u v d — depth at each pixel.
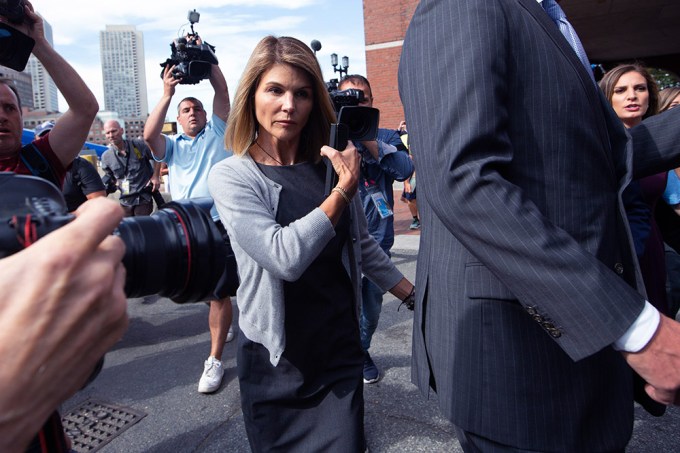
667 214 2.44
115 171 5.88
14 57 1.68
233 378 3.25
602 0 8.15
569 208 1.04
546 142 1.03
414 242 6.94
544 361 1.09
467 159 0.96
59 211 0.63
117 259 0.44
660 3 8.28
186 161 3.48
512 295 1.08
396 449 2.44
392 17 13.80
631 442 2.40
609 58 12.67
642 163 1.34
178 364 3.54
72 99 1.83
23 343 0.39
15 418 0.40
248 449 2.51
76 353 0.42
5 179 0.63
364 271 1.91
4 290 0.39
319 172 1.74
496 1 1.02
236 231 1.51
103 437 2.67
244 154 1.65
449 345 1.19
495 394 1.11
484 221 0.94
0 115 1.72
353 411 1.65
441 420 2.65
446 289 1.20
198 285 0.89
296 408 1.68
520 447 1.10
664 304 2.11
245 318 1.63
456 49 0.99
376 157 2.90
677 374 0.87
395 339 3.73
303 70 1.63
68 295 0.40
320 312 1.67
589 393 1.10
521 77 1.02
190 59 3.22
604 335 0.88
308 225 1.46
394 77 14.03
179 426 2.75
